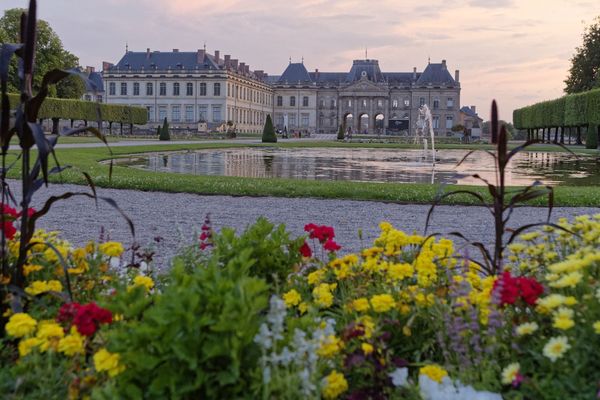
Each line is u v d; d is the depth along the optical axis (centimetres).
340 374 300
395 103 14138
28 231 420
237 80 12800
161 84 12481
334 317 402
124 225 1091
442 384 310
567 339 310
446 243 466
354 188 1603
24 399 297
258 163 3247
